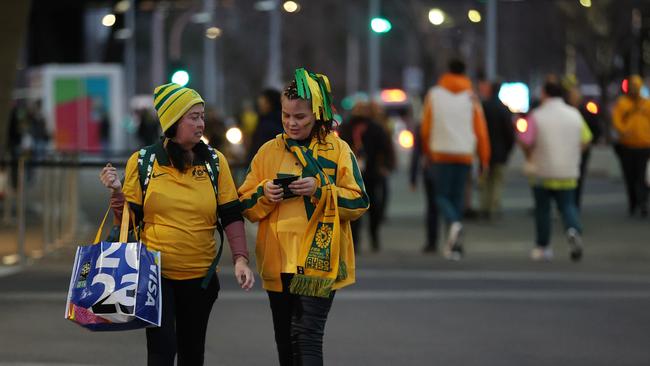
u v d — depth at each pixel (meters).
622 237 30.17
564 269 24.09
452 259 25.81
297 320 11.35
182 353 11.52
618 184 50.22
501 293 20.73
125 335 16.84
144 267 10.59
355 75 147.25
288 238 11.38
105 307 10.41
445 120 25.36
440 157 25.55
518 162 61.94
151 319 10.56
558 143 25.03
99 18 104.75
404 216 37.34
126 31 108.38
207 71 121.50
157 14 106.62
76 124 79.69
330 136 11.61
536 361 15.10
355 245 27.16
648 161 35.03
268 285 11.55
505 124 34.34
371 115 26.83
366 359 15.13
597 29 72.81
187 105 11.00
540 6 90.25
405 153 70.00
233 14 134.12
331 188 11.30
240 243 11.38
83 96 79.75
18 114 49.75
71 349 15.77
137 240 11.12
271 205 11.34
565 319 18.20
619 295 20.58
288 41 141.25
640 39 47.78
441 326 17.52
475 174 47.06
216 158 11.34
